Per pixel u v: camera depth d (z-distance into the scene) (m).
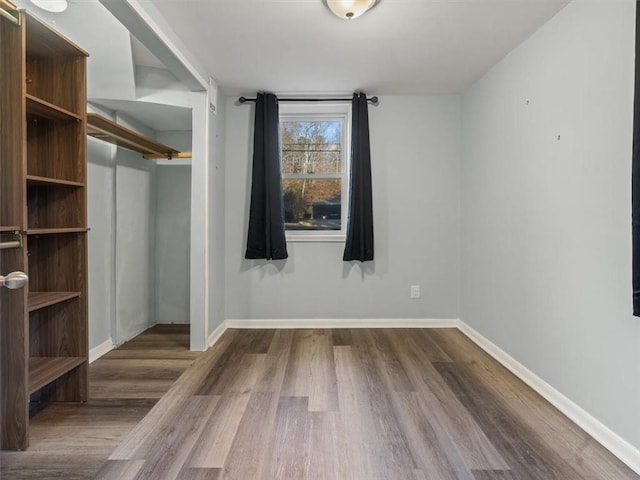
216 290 3.11
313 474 1.43
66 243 1.95
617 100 1.57
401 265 3.41
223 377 2.31
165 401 2.00
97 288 2.70
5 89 1.51
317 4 1.92
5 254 1.53
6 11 1.49
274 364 2.52
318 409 1.91
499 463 1.50
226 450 1.57
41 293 1.93
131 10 1.75
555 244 1.98
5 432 1.57
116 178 2.88
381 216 3.39
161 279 3.55
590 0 1.72
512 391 2.13
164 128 3.40
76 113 1.89
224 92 3.23
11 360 1.55
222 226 3.29
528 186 2.24
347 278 3.41
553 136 2.00
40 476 1.41
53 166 1.92
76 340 1.97
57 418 1.83
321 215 3.52
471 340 3.05
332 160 3.51
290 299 3.42
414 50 2.43
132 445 1.60
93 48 2.42
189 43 2.34
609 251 1.62
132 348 2.85
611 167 1.60
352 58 2.56
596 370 1.69
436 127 3.36
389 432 1.71
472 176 3.08
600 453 1.57
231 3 1.90
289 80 2.96
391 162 3.37
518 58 2.35
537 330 2.14
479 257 2.95
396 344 2.95
